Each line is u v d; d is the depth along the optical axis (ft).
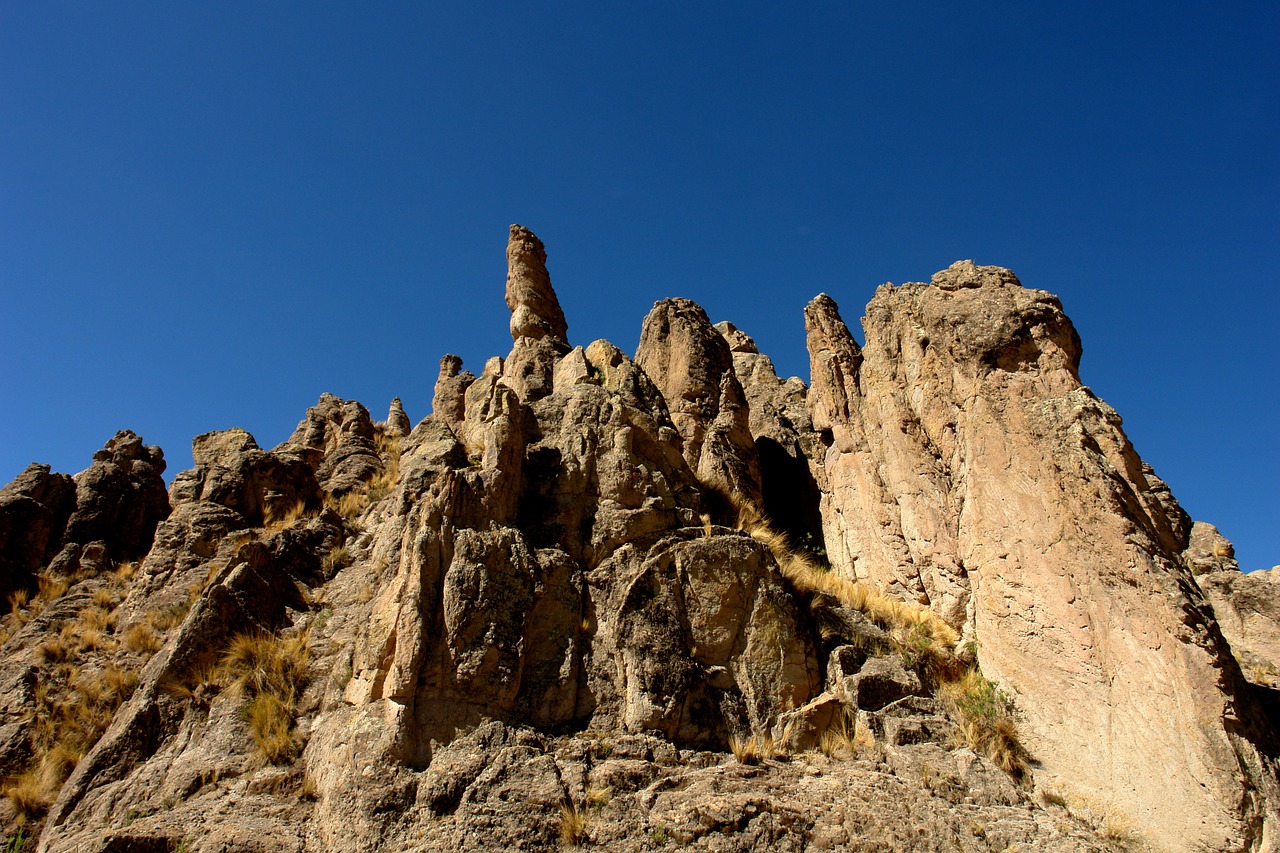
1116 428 40.22
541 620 38.73
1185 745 32.37
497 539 39.52
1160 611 34.55
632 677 37.35
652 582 40.78
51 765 39.93
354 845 30.22
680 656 38.60
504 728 34.30
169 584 57.00
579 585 40.73
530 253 78.95
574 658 37.91
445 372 93.15
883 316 57.93
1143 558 35.65
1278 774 32.04
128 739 38.11
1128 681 34.91
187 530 61.41
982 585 42.45
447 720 34.19
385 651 36.63
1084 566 37.73
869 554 52.90
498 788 31.55
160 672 40.96
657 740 35.47
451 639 35.73
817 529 62.90
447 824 30.37
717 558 41.75
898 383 54.75
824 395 62.44
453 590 36.86
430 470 54.34
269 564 49.98
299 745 37.65
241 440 84.89
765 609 40.75
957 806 33.01
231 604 44.60
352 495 71.61
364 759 32.68
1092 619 36.96
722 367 65.00
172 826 32.04
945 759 35.70
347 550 58.08
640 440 49.73
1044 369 43.70
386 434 97.09
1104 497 37.55
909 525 50.44
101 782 36.68
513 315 76.18
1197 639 33.42
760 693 38.60
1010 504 41.81
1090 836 31.94
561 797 31.58
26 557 65.87
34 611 59.16
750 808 31.07
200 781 35.47
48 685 46.44
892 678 40.11
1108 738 34.99
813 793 32.96
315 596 51.39
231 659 42.04
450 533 39.34
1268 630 60.39
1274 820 30.45
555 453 48.14
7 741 41.68
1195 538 72.59
